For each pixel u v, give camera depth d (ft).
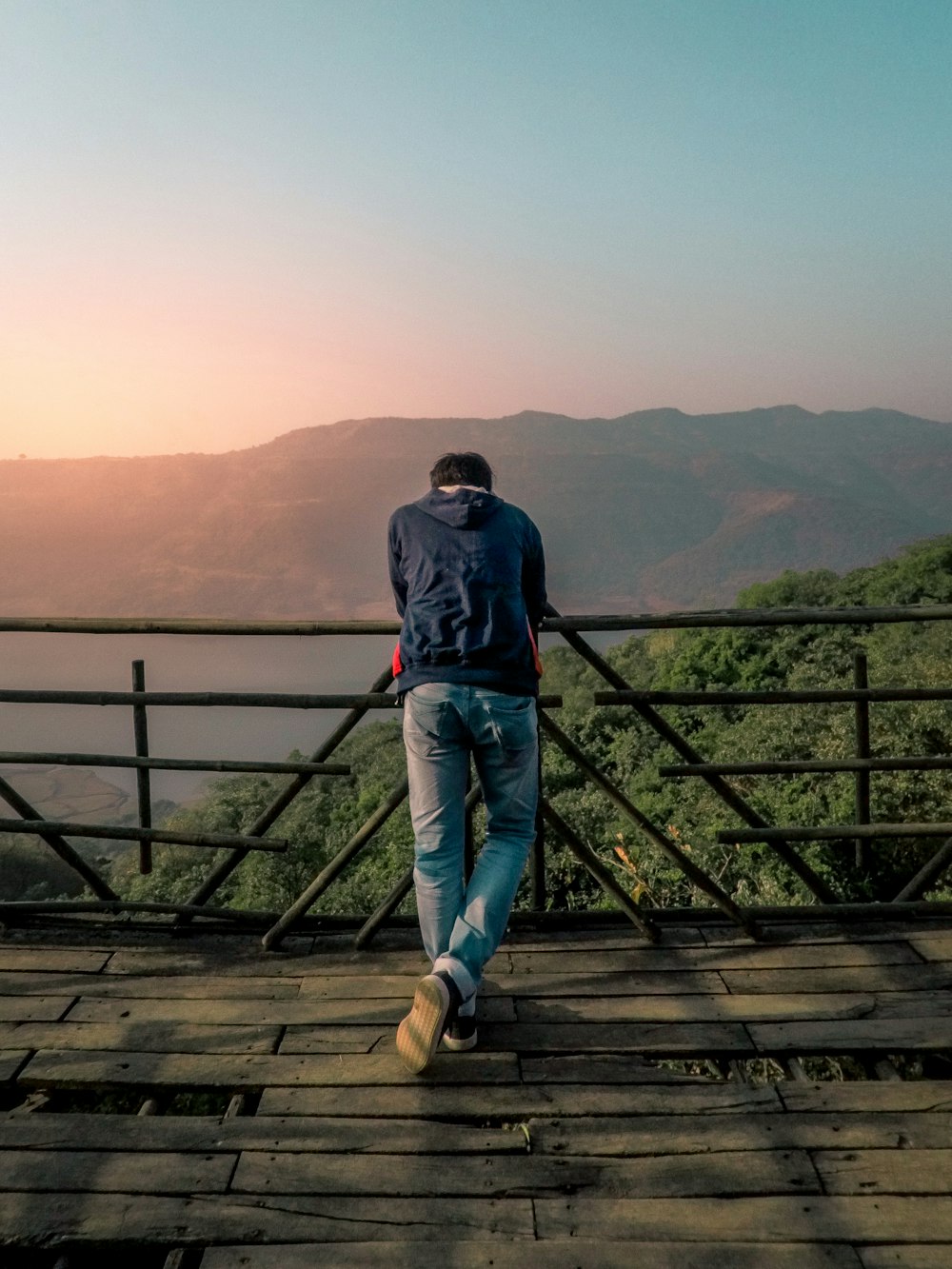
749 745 37.04
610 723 71.77
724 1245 5.65
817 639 71.20
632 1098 7.16
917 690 9.95
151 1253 5.86
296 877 59.57
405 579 8.36
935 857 10.13
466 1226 5.84
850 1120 6.85
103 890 10.42
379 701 9.71
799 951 9.47
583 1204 6.03
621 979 9.00
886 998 8.57
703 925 10.09
